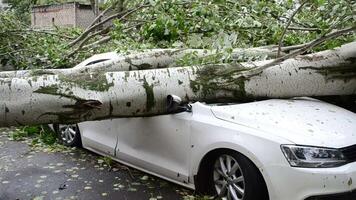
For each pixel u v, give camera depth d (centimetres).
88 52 736
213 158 414
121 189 458
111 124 521
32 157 571
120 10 757
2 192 452
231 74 459
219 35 514
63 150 603
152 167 466
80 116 407
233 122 393
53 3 1912
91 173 508
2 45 760
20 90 385
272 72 466
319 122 388
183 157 429
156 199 431
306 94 484
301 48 484
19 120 389
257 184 368
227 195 403
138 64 546
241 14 566
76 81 407
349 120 403
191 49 560
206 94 452
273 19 588
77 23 1842
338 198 348
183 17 555
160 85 438
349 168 352
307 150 351
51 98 391
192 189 434
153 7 578
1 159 562
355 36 531
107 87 416
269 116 393
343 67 491
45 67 727
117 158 521
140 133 478
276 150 356
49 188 461
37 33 807
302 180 345
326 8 504
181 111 430
